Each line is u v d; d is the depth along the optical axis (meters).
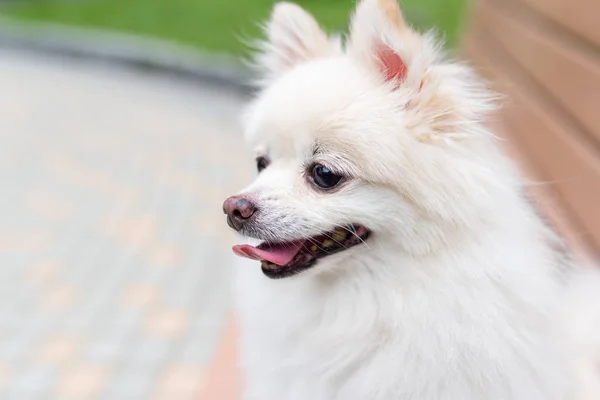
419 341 0.43
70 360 0.68
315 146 0.45
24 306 0.76
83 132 1.39
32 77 1.81
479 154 0.44
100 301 0.77
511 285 0.43
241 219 0.45
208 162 1.24
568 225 0.56
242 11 2.25
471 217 0.43
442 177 0.43
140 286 0.81
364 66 0.46
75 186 1.11
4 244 0.90
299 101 0.45
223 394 0.56
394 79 0.45
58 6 2.50
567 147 0.59
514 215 0.44
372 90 0.45
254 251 0.45
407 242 0.43
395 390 0.44
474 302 0.43
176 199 1.07
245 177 1.16
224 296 0.78
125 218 1.00
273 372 0.47
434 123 0.43
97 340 0.71
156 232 0.96
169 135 1.40
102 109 1.56
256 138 0.49
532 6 0.74
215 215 1.02
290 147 0.46
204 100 1.68
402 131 0.43
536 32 0.72
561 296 0.47
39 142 1.31
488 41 1.02
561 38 0.65
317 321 0.46
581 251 0.53
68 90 1.71
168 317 0.75
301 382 0.46
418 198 0.43
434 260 0.43
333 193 0.45
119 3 2.52
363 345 0.44
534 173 0.66
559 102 0.63
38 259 0.87
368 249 0.44
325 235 0.45
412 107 0.44
